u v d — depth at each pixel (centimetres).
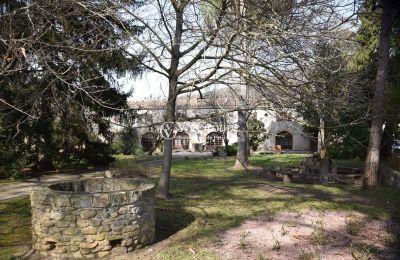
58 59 1009
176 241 708
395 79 1561
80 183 765
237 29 793
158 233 755
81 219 623
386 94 1266
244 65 912
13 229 793
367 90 1138
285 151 3488
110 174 1402
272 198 1105
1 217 890
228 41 820
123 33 968
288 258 630
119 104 1689
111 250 639
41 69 1033
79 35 972
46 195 631
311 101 862
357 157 2261
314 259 625
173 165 1936
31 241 709
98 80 1469
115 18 866
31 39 697
